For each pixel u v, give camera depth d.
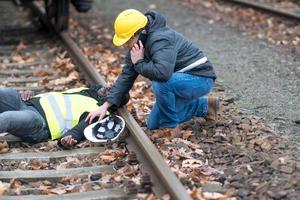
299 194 8.38
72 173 9.30
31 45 17.61
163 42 9.73
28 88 13.48
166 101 10.41
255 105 12.18
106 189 8.71
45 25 19.08
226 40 18.08
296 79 13.89
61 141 10.09
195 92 10.41
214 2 24.53
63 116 10.46
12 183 8.96
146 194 8.49
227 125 10.91
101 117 10.27
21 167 9.62
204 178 8.93
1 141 10.41
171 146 9.98
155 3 24.62
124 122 10.12
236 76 14.27
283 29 19.27
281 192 8.36
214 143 10.17
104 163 9.66
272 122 11.23
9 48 17.28
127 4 24.52
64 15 17.88
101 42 18.02
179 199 7.76
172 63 9.72
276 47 16.94
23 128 10.03
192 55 10.29
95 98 10.90
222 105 12.03
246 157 9.53
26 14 21.81
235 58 15.93
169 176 8.28
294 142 10.23
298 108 12.00
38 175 9.23
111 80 13.95
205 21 21.03
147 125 10.85
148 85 13.50
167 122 10.71
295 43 17.34
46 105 10.52
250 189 8.57
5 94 10.38
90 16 22.33
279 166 9.16
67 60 15.37
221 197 8.29
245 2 22.67
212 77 10.48
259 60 15.62
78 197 8.52
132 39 9.79
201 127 10.85
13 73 14.67
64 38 16.97
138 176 9.00
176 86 10.27
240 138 10.29
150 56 9.88
